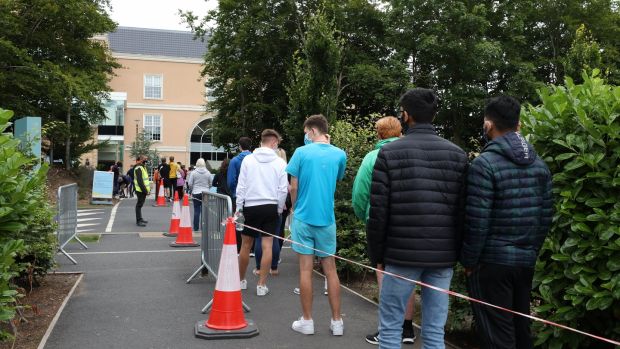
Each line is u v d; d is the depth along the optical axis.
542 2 30.16
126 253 9.51
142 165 14.41
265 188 6.34
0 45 23.19
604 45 28.52
